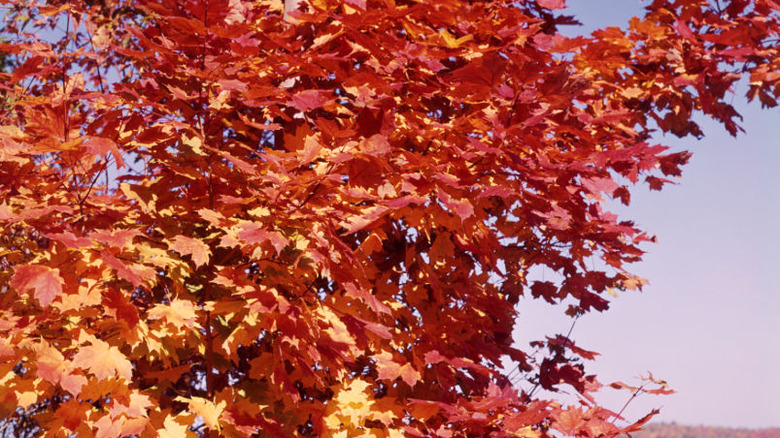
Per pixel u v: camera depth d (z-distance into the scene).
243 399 3.38
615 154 3.53
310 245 3.34
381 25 3.66
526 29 3.95
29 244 3.95
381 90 3.53
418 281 4.32
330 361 3.46
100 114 3.51
